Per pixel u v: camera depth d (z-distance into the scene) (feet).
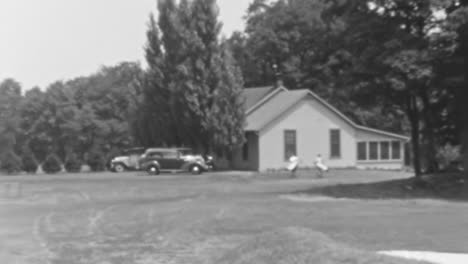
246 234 54.70
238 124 163.73
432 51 90.58
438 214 69.62
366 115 219.82
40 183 130.11
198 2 166.71
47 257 44.96
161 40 174.19
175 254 45.47
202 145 169.58
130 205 84.58
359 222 62.03
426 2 91.86
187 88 163.32
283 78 226.99
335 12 106.93
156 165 156.15
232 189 111.55
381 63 94.32
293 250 37.40
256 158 167.63
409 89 95.81
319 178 140.67
